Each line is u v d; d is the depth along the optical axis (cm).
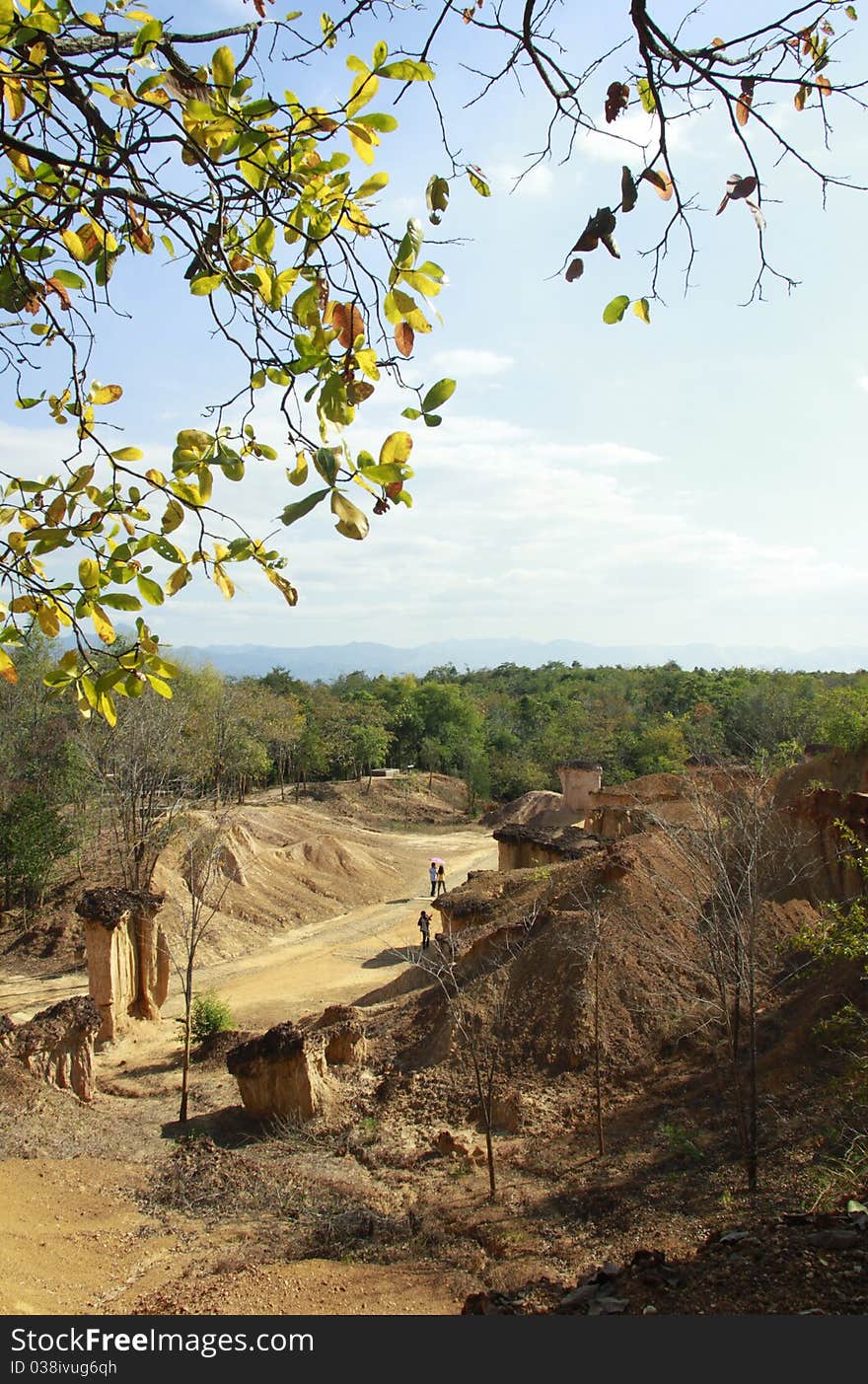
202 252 313
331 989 2755
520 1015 1794
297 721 6562
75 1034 1817
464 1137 1498
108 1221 1236
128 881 3014
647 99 372
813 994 1608
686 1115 1442
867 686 5438
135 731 3012
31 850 3100
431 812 6359
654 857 2042
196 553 320
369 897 4062
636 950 1822
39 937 3012
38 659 3338
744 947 1369
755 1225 693
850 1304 491
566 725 7531
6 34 274
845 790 2373
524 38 342
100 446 313
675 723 6116
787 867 2030
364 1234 1181
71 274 349
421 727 8269
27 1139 1513
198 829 3378
